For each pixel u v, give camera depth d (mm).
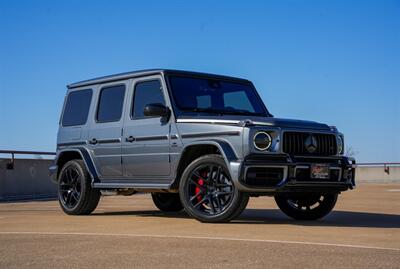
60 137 10219
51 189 16797
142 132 8727
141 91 8984
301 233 6641
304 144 7711
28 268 4688
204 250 5418
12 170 15242
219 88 9117
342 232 6777
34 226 7539
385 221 8344
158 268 4633
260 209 10781
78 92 10141
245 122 7504
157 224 7656
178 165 8180
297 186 7512
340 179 7953
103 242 5961
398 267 4641
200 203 7805
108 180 9297
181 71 8906
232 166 7383
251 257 5055
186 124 8125
